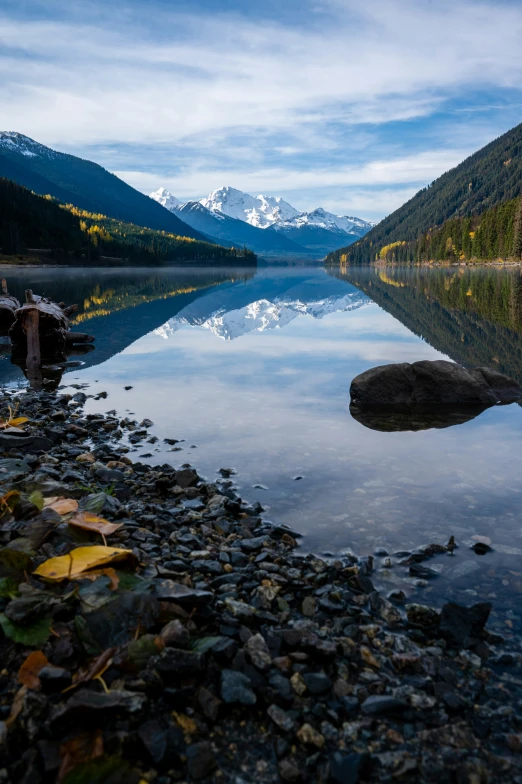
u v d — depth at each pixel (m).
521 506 5.62
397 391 10.33
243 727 2.79
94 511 4.96
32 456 6.73
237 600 3.89
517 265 122.44
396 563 4.54
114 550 3.88
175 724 2.75
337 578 4.32
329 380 12.16
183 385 11.73
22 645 3.08
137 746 2.57
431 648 3.45
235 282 68.00
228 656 3.13
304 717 2.85
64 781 2.36
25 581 3.63
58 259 156.00
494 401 10.44
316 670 3.21
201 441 7.88
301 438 8.05
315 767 2.59
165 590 3.59
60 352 16.48
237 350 16.36
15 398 10.54
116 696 2.71
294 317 26.00
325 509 5.58
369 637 3.57
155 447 7.62
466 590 4.14
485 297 33.75
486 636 3.58
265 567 4.38
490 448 7.55
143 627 3.26
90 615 3.22
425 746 2.72
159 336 19.53
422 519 5.33
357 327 21.53
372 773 2.56
